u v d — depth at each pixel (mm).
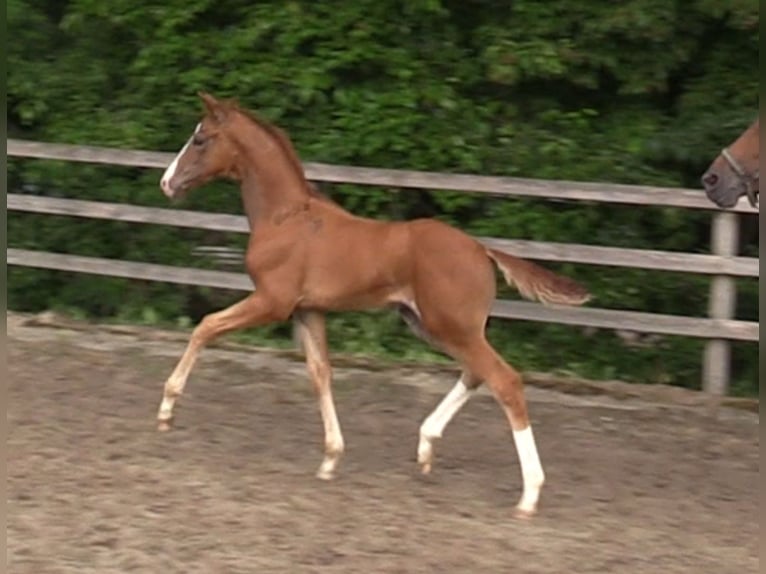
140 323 10578
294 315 7211
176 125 11297
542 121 10930
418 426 8266
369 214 10664
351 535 6230
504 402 6656
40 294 11172
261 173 7129
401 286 6863
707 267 8977
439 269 6668
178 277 10219
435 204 10750
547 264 10172
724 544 6383
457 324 6668
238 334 10219
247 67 11047
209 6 11219
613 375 9750
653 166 10617
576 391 9109
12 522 6211
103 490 6723
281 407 8562
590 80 10680
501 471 7461
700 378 9688
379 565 5859
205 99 7277
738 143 7391
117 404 8406
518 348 9992
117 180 11234
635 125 10797
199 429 7957
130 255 11109
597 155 10555
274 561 5863
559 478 7359
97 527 6188
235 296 10750
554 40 10641
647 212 10266
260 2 11188
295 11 10961
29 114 11656
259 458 7469
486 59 10641
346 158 10688
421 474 7309
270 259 7008
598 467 7594
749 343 9711
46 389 8648
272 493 6816
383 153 10719
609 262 9242
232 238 10945
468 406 8703
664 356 9852
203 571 5723
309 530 6270
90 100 11742
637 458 7785
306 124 10984
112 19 11414
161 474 7023
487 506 6820
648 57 10617
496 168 10539
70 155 10516
